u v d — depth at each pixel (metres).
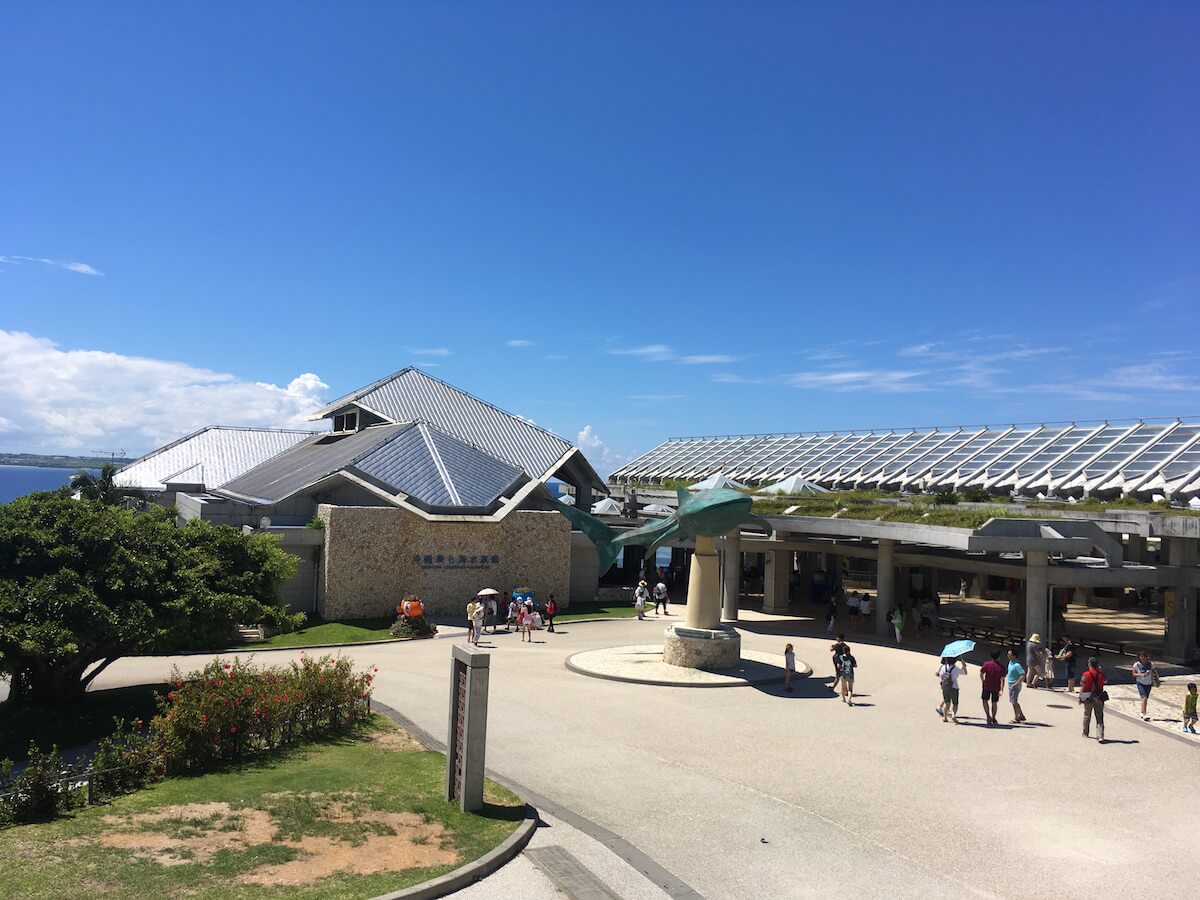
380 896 11.18
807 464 73.00
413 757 18.16
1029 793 18.09
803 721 23.55
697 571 30.73
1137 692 29.56
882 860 14.23
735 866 13.70
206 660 32.56
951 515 36.38
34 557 22.47
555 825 14.88
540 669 29.62
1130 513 37.62
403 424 51.75
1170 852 15.11
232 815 13.90
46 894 10.46
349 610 41.25
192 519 28.17
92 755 21.72
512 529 45.62
